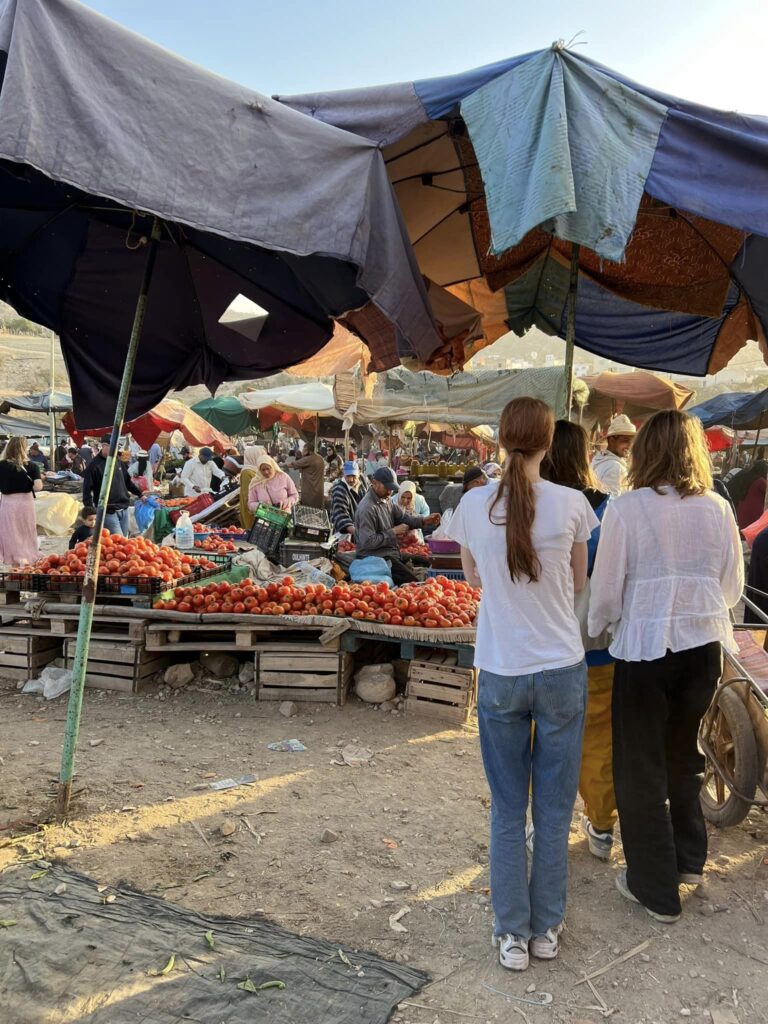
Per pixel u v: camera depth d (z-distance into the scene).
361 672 5.63
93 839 3.49
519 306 6.46
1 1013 2.36
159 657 5.85
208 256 4.61
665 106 2.90
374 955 2.74
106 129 2.51
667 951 2.82
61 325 4.93
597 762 3.39
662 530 2.84
